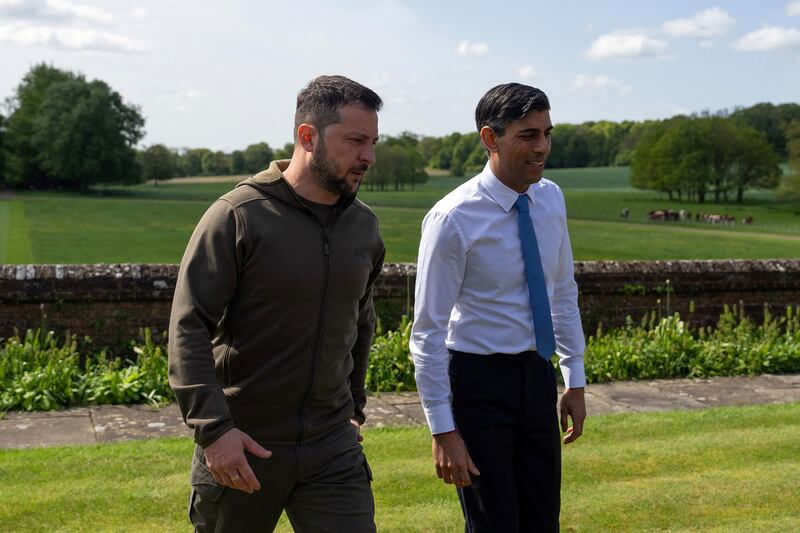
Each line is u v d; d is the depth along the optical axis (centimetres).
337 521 268
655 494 465
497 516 299
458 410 305
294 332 256
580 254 4350
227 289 249
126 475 475
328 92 249
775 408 667
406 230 5481
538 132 294
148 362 687
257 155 15788
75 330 788
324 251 257
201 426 237
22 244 4284
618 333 923
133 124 12131
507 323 302
